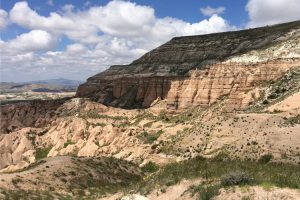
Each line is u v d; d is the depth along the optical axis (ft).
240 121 267.80
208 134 281.74
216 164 149.07
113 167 247.50
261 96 363.35
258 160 196.03
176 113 474.90
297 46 431.43
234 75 442.09
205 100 452.76
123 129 426.51
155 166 278.26
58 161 226.17
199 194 106.01
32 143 451.53
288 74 376.48
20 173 197.06
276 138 213.05
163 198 126.62
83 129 453.58
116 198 157.58
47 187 184.03
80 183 200.13
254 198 94.58
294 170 135.03
